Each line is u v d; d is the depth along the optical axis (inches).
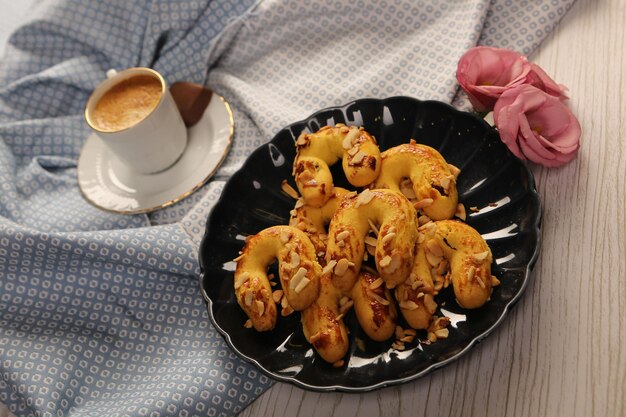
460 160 21.4
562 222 20.1
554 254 19.8
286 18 25.0
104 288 22.4
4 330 22.1
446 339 19.1
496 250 19.9
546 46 23.0
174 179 24.1
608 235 19.7
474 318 19.1
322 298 19.4
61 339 22.0
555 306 19.3
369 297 19.2
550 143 20.0
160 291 22.4
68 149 25.7
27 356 21.5
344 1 24.5
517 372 18.9
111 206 23.9
